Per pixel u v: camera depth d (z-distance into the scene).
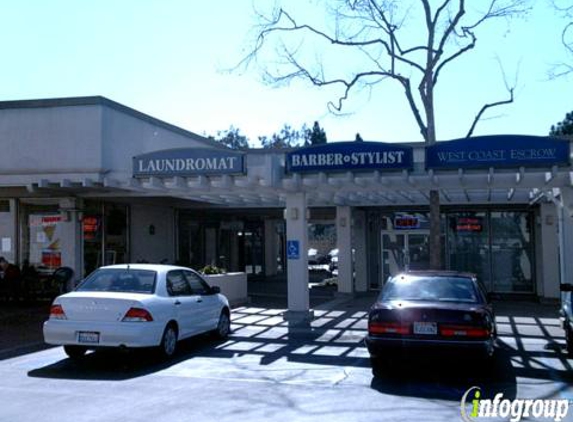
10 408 7.23
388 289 9.66
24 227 18.38
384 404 7.42
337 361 10.26
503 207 22.39
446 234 22.86
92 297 9.66
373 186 14.20
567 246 14.79
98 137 17.72
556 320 15.44
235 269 29.45
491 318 8.86
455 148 12.26
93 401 7.56
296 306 14.83
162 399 7.66
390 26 17.56
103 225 19.05
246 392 8.05
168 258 22.58
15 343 11.88
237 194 16.25
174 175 14.10
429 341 8.51
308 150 13.33
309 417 6.84
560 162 11.79
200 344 11.95
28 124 18.28
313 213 26.34
